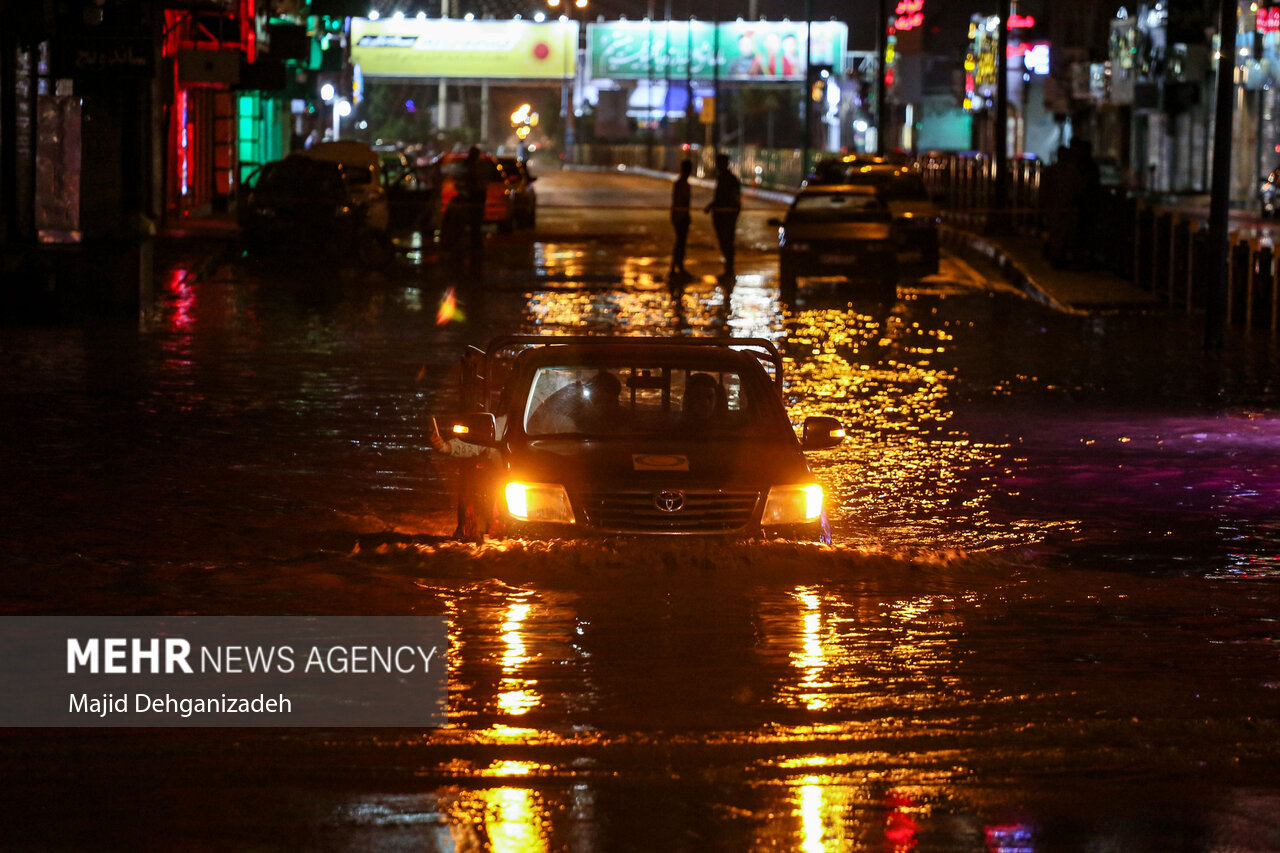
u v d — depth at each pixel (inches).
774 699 790.5
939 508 1384.1
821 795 661.9
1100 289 3484.3
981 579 1081.4
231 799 653.3
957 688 813.2
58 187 2733.8
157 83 2800.2
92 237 2706.7
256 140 7244.1
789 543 1079.6
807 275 3533.5
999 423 1857.8
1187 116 7593.5
